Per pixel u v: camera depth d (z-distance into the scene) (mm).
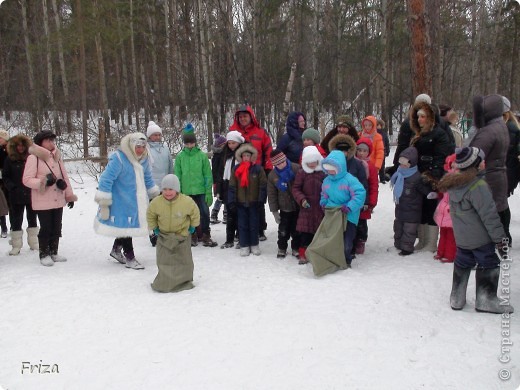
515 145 5969
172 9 23875
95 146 18172
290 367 3369
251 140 6840
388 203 9312
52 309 4543
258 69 20203
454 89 25078
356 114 23688
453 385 3094
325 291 4840
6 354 3688
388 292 4754
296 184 5832
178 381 3229
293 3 21172
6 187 6391
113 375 3336
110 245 7090
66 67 25297
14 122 22609
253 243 6340
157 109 23969
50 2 25109
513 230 6938
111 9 20312
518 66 24109
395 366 3350
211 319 4234
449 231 5594
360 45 23859
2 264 6086
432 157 5762
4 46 25734
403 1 19984
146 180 6020
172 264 4996
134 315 4363
